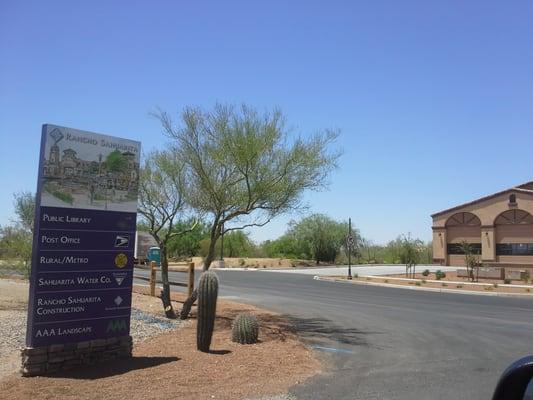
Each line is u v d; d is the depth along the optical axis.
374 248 75.50
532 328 14.73
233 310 17.20
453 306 20.48
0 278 27.59
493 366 9.59
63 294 8.31
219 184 13.79
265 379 8.20
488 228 54.09
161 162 15.60
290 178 13.59
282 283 31.80
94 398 6.77
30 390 7.03
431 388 7.92
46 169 8.20
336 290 27.42
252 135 13.11
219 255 66.50
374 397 7.37
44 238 8.16
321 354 10.51
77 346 8.41
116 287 8.95
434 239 58.31
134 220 9.23
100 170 8.83
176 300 19.48
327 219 68.19
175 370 8.39
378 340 12.34
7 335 11.34
